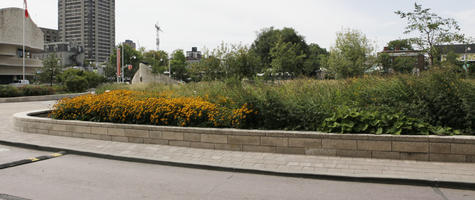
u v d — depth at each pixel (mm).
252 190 4637
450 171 5062
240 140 6762
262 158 6180
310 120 6691
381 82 8383
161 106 7965
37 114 10953
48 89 28062
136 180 5168
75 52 133250
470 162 5469
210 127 7523
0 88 24391
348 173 5133
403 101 6801
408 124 6027
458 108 6105
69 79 33438
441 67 7242
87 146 7406
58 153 7090
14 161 6344
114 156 6578
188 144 7215
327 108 6871
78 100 9305
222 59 22500
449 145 5543
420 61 13750
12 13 51438
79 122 8461
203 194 4484
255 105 7203
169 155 6531
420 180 4719
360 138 5977
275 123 7020
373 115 6227
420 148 5672
